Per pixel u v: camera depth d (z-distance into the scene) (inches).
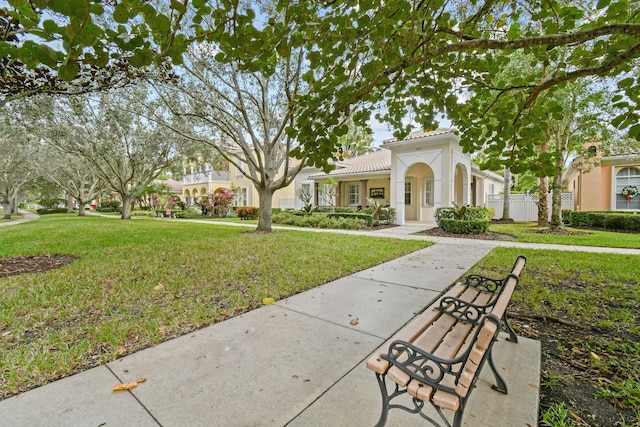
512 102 132.0
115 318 130.7
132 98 412.5
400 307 143.6
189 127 506.9
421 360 71.4
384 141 625.0
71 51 68.9
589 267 219.8
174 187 1716.3
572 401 80.7
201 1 81.4
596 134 410.3
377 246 317.4
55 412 74.5
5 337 114.2
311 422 71.0
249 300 154.1
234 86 362.9
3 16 131.5
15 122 350.6
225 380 87.3
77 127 541.0
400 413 74.5
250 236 396.8
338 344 107.9
